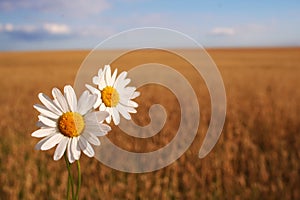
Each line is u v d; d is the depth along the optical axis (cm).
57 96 152
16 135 768
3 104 1166
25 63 3759
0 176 548
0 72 2606
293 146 724
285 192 513
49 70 2761
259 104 1100
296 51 5572
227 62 3484
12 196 479
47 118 150
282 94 1304
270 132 790
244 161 623
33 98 1305
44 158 626
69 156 148
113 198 495
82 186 520
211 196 508
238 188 529
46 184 541
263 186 530
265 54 4941
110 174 561
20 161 604
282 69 2622
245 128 829
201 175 576
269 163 629
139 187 539
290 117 896
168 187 539
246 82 1741
